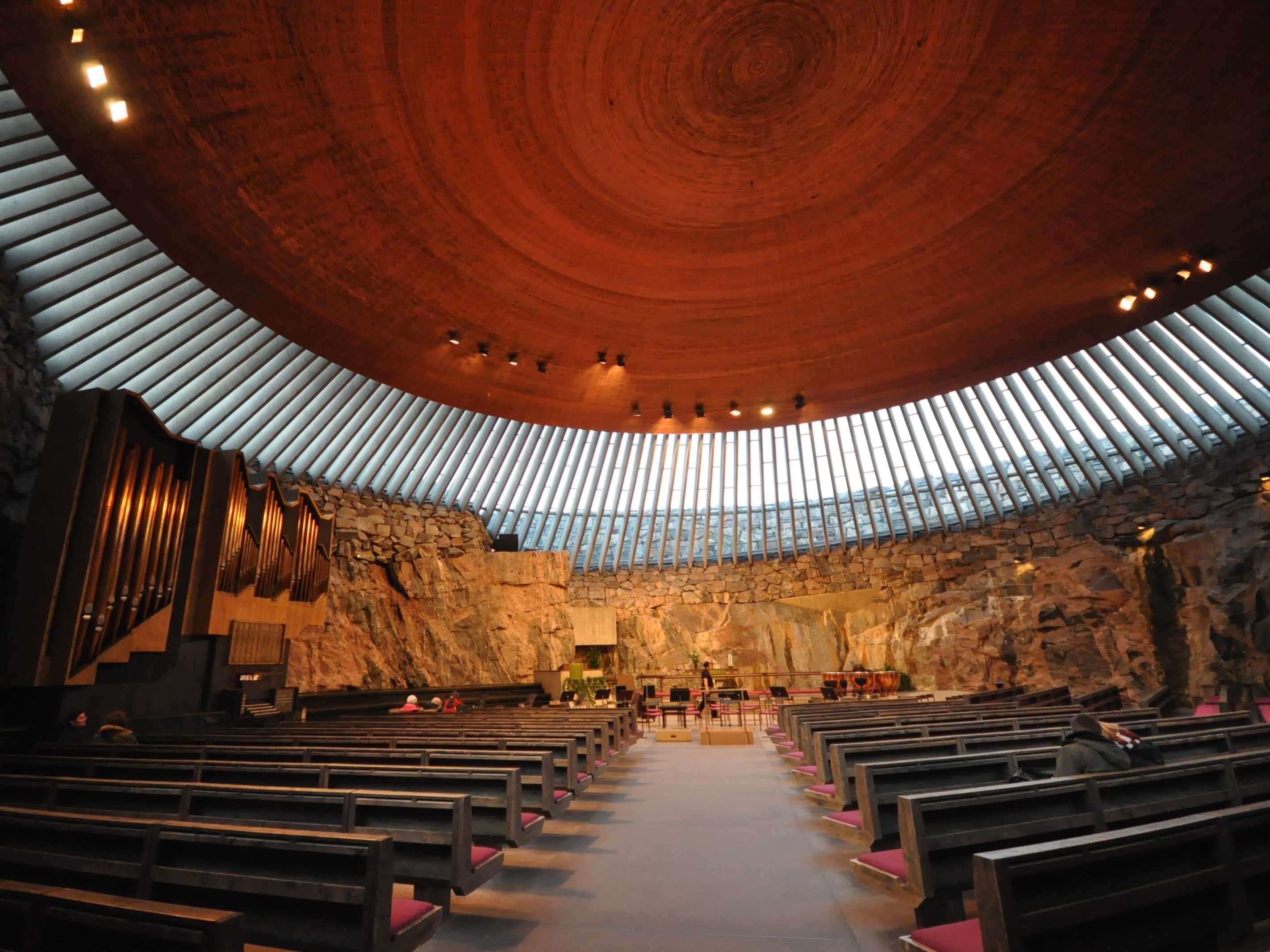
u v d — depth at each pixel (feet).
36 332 28.48
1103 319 34.96
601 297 33.17
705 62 23.32
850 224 29.96
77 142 21.20
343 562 52.54
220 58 19.57
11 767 14.83
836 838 14.70
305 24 19.27
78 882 7.90
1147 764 12.04
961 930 7.22
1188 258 30.22
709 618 67.51
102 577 21.30
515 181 26.50
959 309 34.37
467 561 59.52
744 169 27.32
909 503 62.54
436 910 7.89
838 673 54.95
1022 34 21.63
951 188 27.94
